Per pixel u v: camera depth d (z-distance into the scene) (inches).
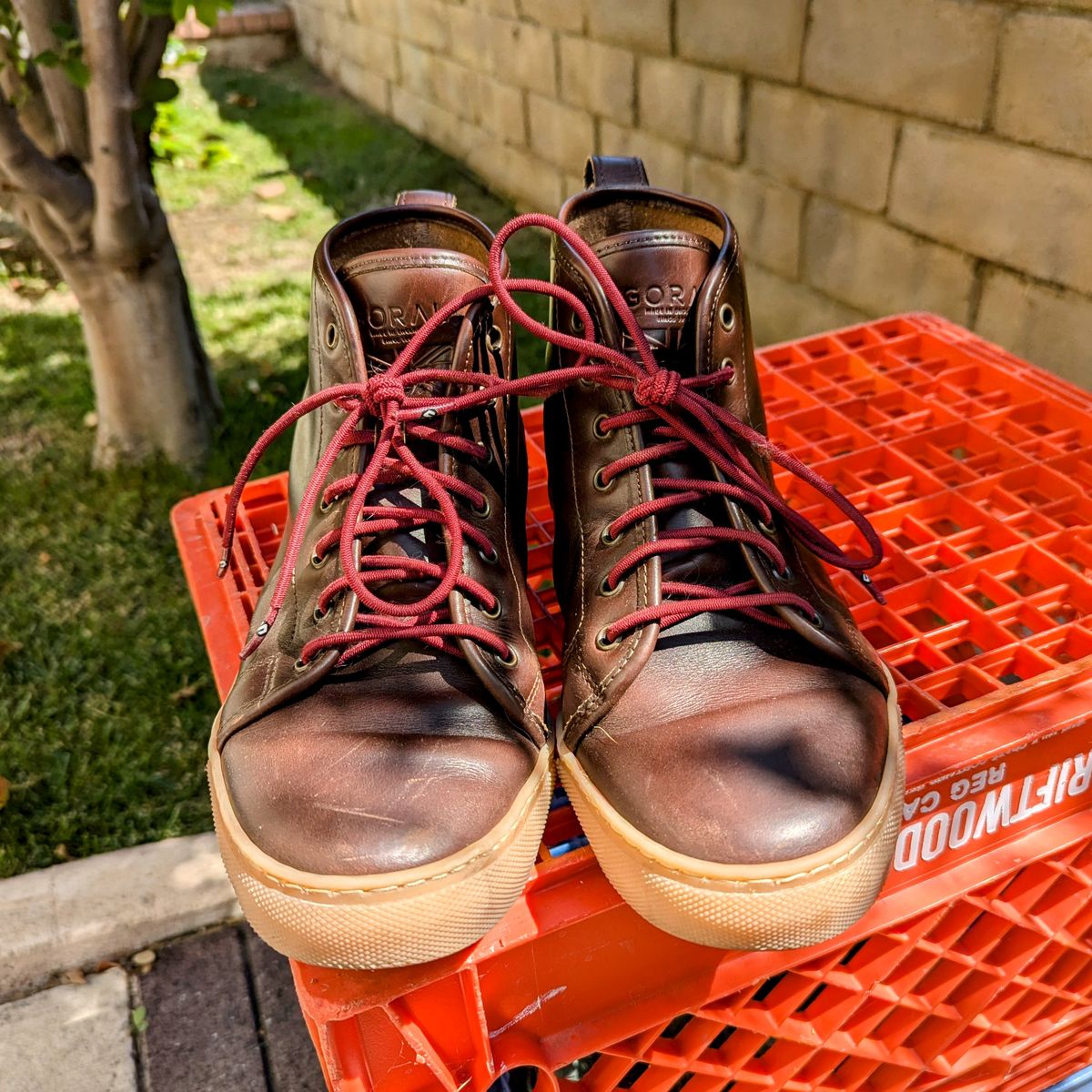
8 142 57.9
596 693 24.7
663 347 29.4
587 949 24.4
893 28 58.4
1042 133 51.6
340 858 20.5
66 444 75.7
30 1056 39.8
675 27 77.2
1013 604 32.3
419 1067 24.0
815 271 71.7
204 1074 39.1
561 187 103.0
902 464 39.8
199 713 52.2
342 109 151.3
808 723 23.3
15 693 53.5
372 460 26.3
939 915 28.4
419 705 23.7
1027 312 55.6
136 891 43.6
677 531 26.7
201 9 54.5
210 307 95.7
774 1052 30.9
